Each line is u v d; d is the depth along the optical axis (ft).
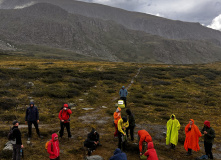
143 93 84.07
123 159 17.99
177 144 34.04
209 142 27.76
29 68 115.34
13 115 42.83
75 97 67.77
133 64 209.77
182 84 110.93
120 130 28.07
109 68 151.53
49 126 38.88
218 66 203.31
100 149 29.22
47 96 63.77
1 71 88.69
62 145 29.91
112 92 81.35
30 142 29.66
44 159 25.08
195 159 28.14
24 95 61.87
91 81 98.73
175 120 31.71
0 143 28.50
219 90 99.09
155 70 156.87
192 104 69.41
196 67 193.16
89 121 43.70
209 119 51.70
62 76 98.53
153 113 54.19
